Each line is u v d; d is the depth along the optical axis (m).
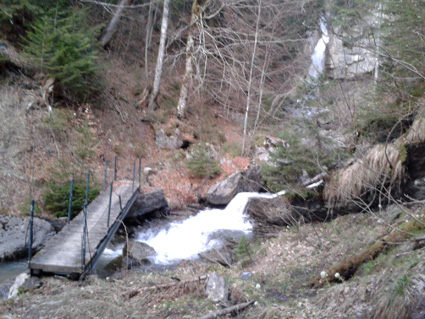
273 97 20.34
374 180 8.08
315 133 9.35
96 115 16.14
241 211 13.09
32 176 12.14
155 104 19.20
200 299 5.06
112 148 15.55
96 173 13.59
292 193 9.63
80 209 11.27
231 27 19.92
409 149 7.61
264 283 6.29
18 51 14.90
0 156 12.25
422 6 7.48
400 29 7.71
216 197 14.58
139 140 16.88
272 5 18.77
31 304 5.30
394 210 7.42
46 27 13.77
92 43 16.50
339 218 8.95
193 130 18.56
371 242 6.47
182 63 24.17
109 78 18.66
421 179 7.62
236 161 16.22
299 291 5.78
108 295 5.36
